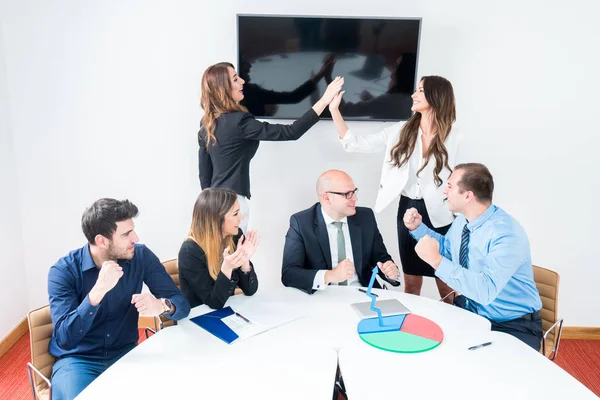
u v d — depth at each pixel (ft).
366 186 9.73
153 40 9.07
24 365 8.84
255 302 6.07
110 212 5.45
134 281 5.97
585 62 8.95
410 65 8.90
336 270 6.23
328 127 9.45
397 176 8.18
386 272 6.64
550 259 9.92
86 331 5.23
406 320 5.49
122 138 9.54
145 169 9.70
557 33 8.85
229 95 7.64
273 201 9.84
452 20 8.88
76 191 9.80
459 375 4.40
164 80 9.26
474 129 9.32
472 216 6.24
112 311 5.80
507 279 5.70
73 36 9.05
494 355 4.78
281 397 4.05
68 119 9.43
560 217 9.70
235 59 9.16
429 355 4.75
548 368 4.55
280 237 10.01
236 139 7.69
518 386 4.24
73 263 5.72
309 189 9.77
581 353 9.50
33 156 9.61
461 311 5.83
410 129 7.93
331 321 5.52
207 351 4.83
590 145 9.32
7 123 9.30
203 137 8.09
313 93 9.12
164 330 5.30
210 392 4.12
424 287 10.19
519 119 9.25
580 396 4.10
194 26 9.01
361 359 4.67
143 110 9.41
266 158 9.64
